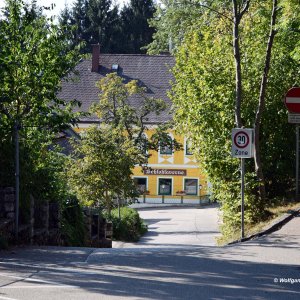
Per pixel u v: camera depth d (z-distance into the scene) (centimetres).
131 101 7206
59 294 1085
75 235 2505
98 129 3925
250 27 2525
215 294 1111
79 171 3803
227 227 2225
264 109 2438
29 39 2025
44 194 2241
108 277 1242
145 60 7744
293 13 2050
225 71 2448
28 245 1830
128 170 3906
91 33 9938
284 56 2450
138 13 10000
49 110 2058
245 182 2197
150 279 1228
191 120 2512
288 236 1845
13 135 1975
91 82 7444
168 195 7719
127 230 3897
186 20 3884
